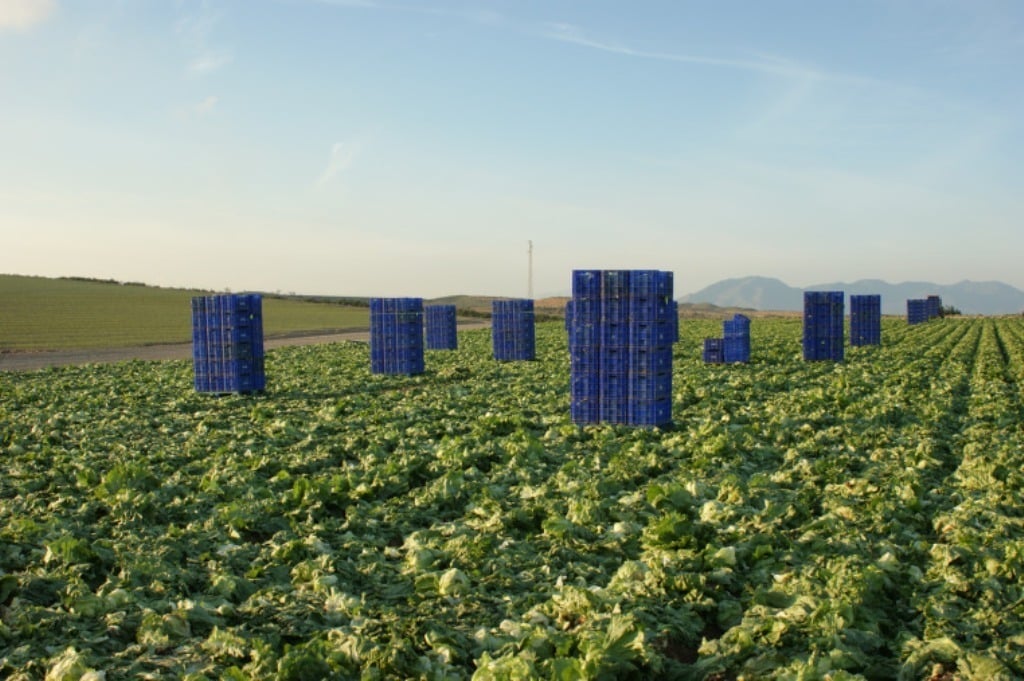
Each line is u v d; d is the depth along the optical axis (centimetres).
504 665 699
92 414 2362
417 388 3050
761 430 1953
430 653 780
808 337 4097
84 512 1262
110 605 874
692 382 2908
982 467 1434
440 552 1049
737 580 953
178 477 1482
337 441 1878
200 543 1124
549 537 1140
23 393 2794
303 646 755
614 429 2012
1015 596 876
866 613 841
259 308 2928
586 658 711
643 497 1320
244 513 1213
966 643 781
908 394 2573
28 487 1451
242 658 775
